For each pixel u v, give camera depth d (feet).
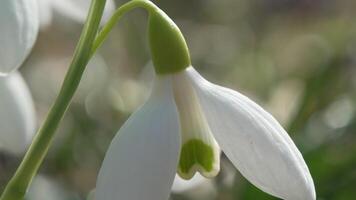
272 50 1.76
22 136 0.62
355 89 1.22
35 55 1.32
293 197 0.50
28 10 0.49
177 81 0.53
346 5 1.85
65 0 0.65
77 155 1.09
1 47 0.48
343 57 1.30
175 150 0.50
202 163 0.53
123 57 1.41
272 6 1.83
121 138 0.51
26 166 0.53
